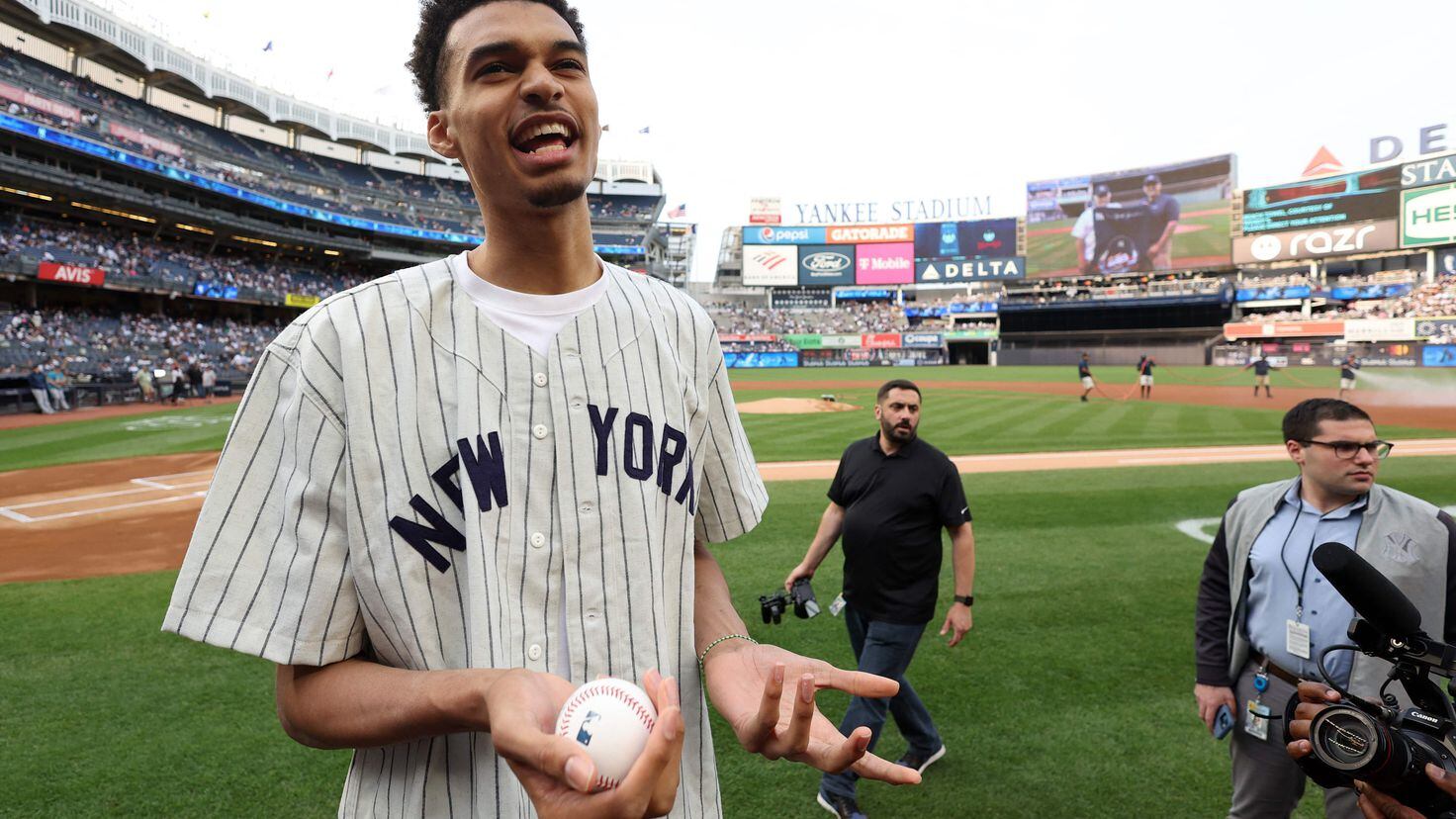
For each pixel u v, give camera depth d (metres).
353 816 1.15
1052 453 13.69
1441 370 34.72
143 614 5.78
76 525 8.89
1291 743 2.07
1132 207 55.72
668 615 1.17
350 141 52.69
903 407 3.63
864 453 3.86
